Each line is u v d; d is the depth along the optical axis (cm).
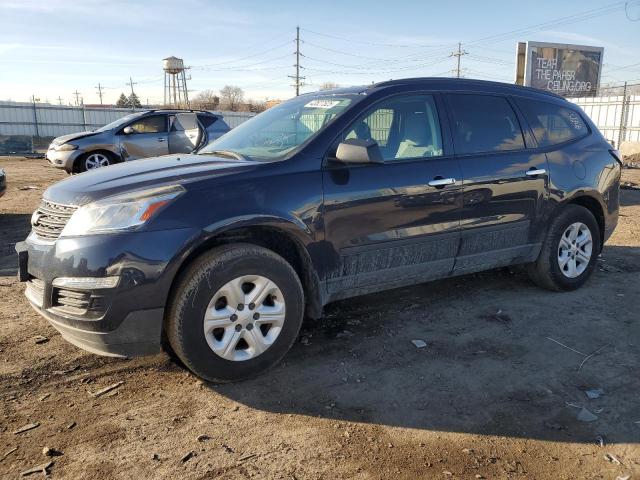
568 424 299
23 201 1041
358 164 376
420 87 423
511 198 447
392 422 299
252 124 457
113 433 287
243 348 340
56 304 315
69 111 3234
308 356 376
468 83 454
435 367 362
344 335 409
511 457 271
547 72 3556
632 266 598
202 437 284
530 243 473
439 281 536
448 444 281
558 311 460
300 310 354
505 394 329
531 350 388
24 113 3133
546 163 471
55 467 260
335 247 365
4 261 614
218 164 359
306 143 367
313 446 278
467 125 438
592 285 529
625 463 267
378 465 264
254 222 330
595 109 2538
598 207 518
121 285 299
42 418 300
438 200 405
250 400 321
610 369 361
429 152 413
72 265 302
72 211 318
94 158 1267
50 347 386
